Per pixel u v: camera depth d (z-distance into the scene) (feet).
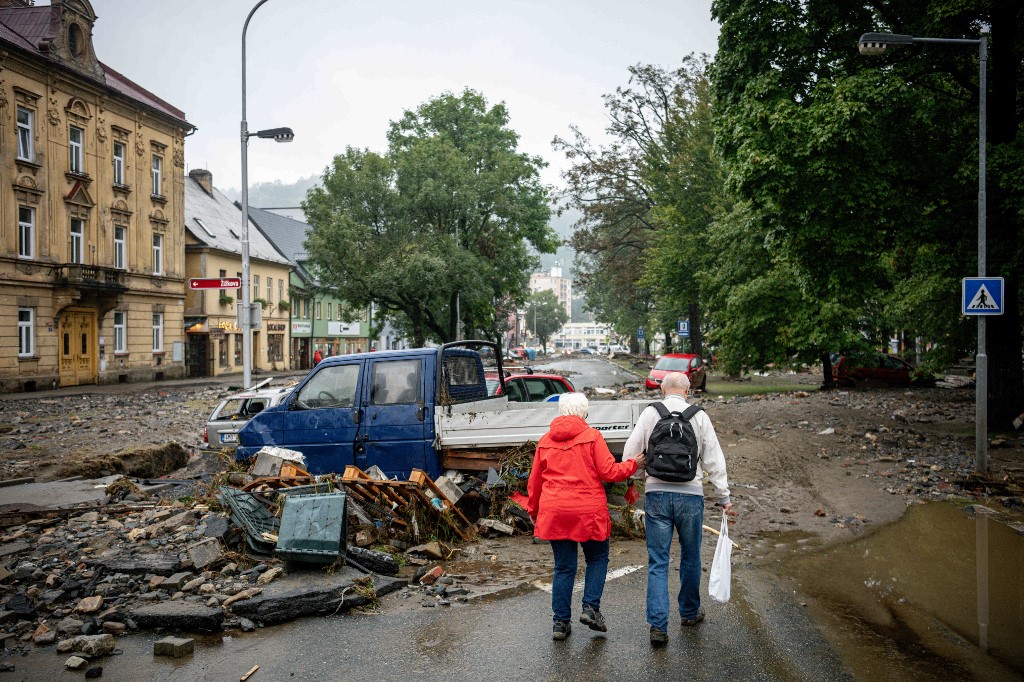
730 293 92.48
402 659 14.87
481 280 112.98
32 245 102.73
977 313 35.76
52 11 107.45
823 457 42.27
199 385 119.65
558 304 546.26
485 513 26.32
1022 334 54.44
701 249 110.52
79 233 112.68
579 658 14.80
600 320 289.53
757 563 21.77
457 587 19.22
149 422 63.87
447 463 27.25
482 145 123.44
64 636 16.14
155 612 16.53
